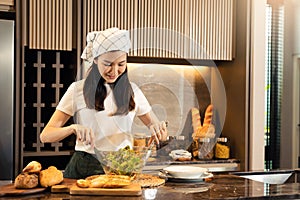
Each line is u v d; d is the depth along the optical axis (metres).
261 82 4.22
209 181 2.50
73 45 3.87
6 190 2.11
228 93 4.45
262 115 4.22
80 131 2.46
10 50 3.59
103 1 3.91
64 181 2.34
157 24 4.08
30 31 3.72
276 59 4.84
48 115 4.16
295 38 4.90
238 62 4.31
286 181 2.94
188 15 4.18
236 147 4.31
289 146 4.90
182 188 2.29
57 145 3.81
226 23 4.32
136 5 4.01
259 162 4.21
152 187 2.31
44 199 2.03
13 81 3.63
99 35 2.40
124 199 2.03
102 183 2.13
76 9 3.86
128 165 2.37
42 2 3.75
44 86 3.84
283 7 4.84
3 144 3.58
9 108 3.60
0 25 3.56
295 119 4.92
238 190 2.24
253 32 4.19
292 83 4.90
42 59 4.14
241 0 4.28
